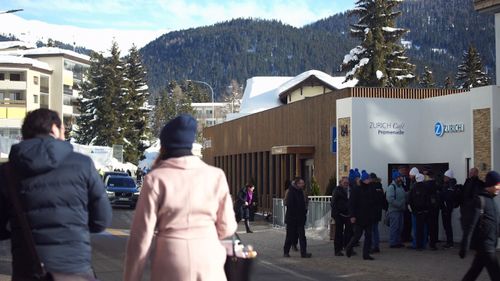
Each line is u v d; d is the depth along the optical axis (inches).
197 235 171.8
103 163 1875.0
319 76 1953.7
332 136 896.3
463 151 737.6
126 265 174.1
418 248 639.1
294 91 2034.9
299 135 1026.1
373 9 1749.5
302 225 591.8
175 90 4926.2
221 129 1492.4
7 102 3208.7
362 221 569.3
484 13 701.3
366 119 799.7
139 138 2765.7
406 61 1768.0
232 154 1401.3
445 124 769.6
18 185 170.7
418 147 814.5
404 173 700.7
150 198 171.3
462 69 2687.0
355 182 574.6
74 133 2866.6
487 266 354.3
